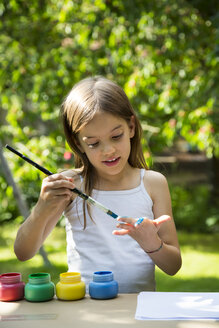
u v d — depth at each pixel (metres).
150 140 5.52
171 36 4.93
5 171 4.47
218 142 4.47
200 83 4.34
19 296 1.36
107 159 1.50
